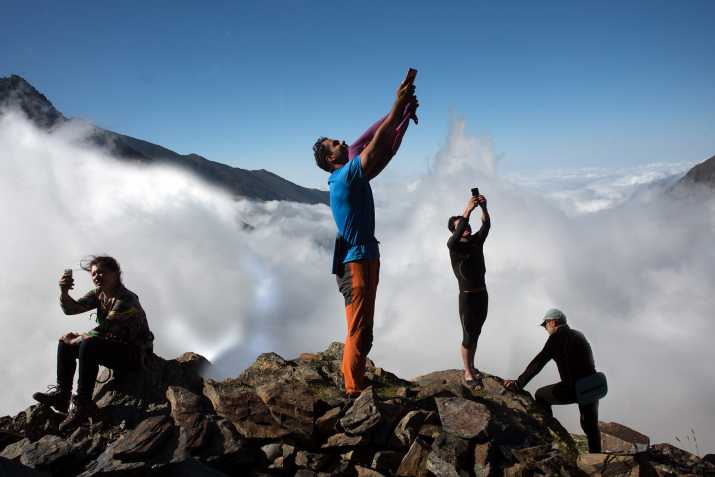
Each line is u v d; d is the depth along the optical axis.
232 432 3.69
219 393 4.10
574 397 4.23
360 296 4.14
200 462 3.35
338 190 4.05
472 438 3.62
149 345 4.39
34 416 3.91
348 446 3.71
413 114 4.17
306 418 3.80
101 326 4.00
